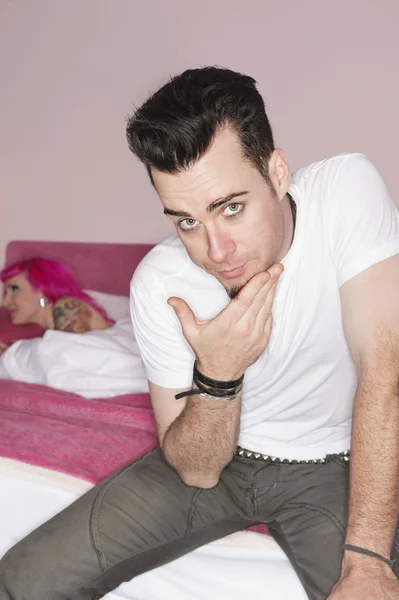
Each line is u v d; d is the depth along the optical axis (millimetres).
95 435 1827
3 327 3012
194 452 1271
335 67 2779
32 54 3232
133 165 3139
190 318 1159
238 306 1116
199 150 1009
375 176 1265
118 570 1252
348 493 1286
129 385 2297
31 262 2945
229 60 2916
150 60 3041
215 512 1364
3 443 1703
